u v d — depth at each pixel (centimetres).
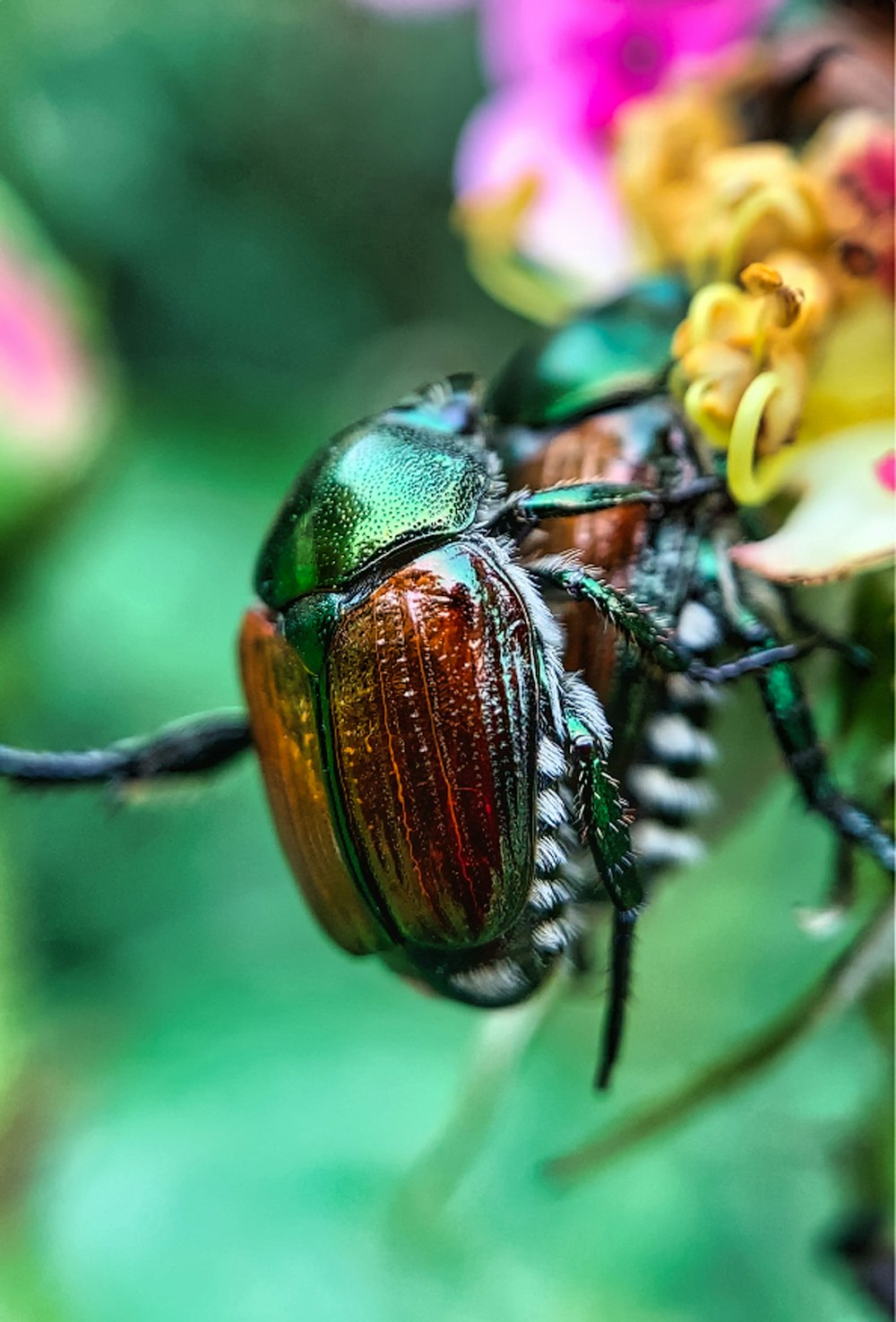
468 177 8
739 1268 9
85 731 14
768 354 6
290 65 23
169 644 14
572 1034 9
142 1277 9
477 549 6
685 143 7
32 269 9
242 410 16
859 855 6
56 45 20
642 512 6
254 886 14
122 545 15
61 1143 10
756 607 6
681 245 7
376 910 6
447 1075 10
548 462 6
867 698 6
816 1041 8
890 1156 7
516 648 6
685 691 6
